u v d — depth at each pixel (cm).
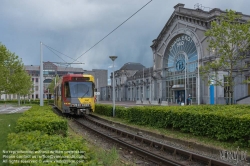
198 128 1263
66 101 2394
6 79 3094
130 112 1981
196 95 5062
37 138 791
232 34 1856
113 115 2464
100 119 2425
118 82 9856
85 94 2417
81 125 2002
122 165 841
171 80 6097
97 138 1440
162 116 1576
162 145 1093
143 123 1772
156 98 6694
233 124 1059
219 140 1142
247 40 1839
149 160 930
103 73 10275
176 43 5862
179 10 5609
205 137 1225
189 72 5341
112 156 834
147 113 1742
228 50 1869
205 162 860
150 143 1197
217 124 1141
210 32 1916
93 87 2472
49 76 10562
